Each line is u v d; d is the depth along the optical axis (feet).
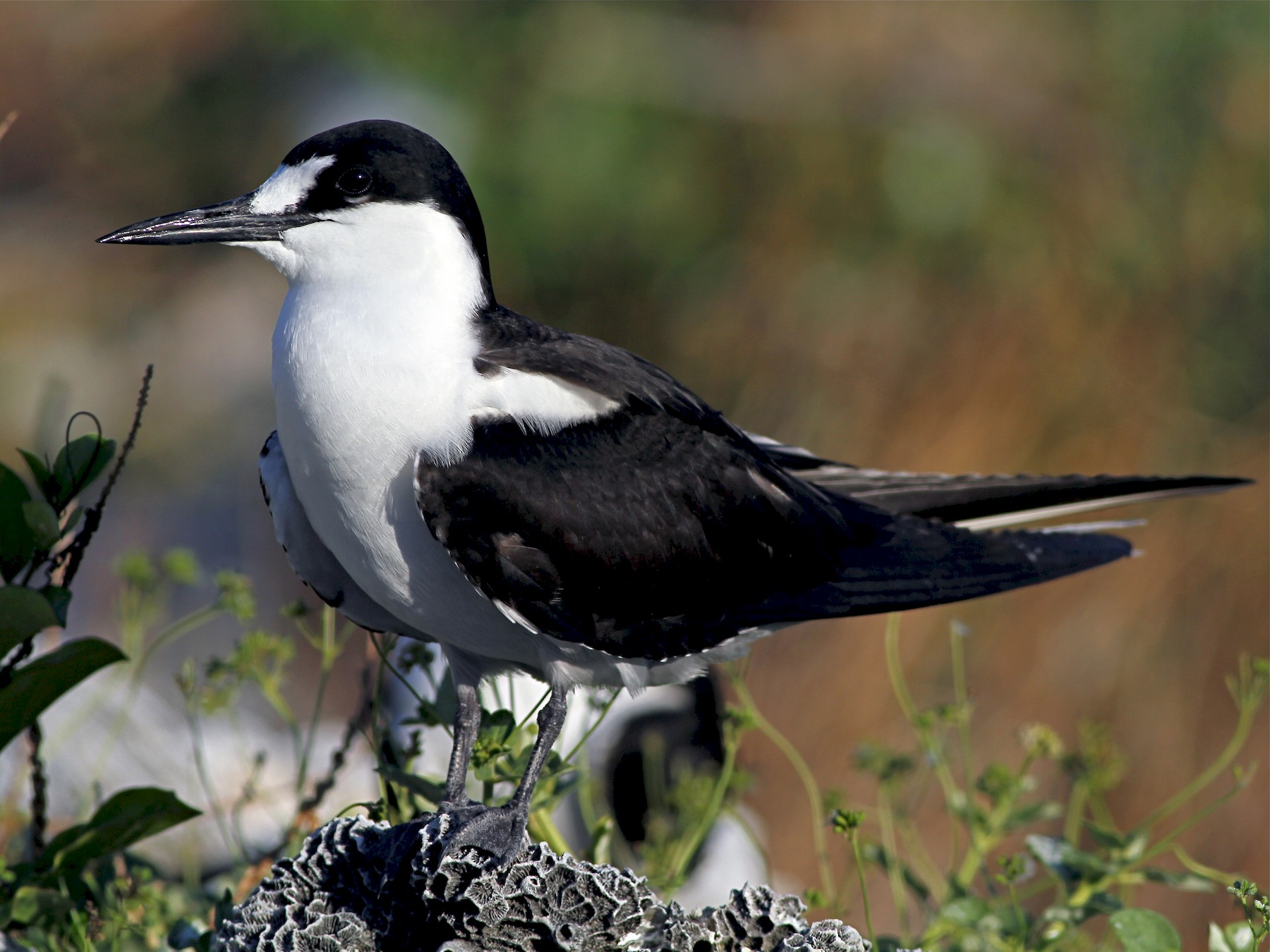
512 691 21.36
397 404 18.29
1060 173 45.19
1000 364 42.91
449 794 18.86
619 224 47.60
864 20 46.85
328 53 53.93
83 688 32.73
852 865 30.22
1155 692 39.63
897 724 39.27
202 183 59.47
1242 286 43.65
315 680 47.91
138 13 59.47
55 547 19.60
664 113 47.91
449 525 18.22
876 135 46.03
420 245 18.86
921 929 32.76
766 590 21.01
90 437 19.40
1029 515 23.70
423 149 19.01
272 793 29.53
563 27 48.98
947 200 44.70
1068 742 39.34
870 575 21.70
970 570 21.99
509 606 18.65
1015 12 46.29
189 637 48.67
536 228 48.08
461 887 16.03
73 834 19.97
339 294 18.74
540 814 21.07
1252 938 18.11
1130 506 40.68
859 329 44.50
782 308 45.57
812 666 39.75
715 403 45.78
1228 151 44.19
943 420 42.83
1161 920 18.17
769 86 47.42
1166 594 40.11
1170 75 44.88
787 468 23.93
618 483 19.30
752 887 16.71
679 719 28.66
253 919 16.33
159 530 55.88
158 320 61.11
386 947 16.47
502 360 19.02
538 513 18.63
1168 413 42.60
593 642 19.25
